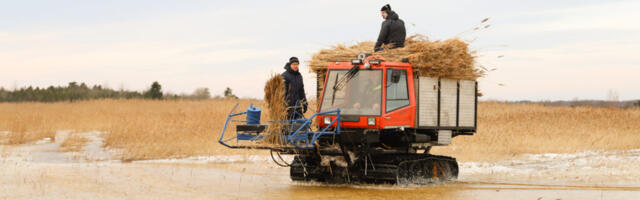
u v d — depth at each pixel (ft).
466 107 95.09
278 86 81.05
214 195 74.23
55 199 67.05
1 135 177.47
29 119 214.48
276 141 78.84
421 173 89.81
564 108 279.69
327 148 84.64
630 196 75.36
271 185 86.28
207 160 123.24
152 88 435.12
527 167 112.98
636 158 124.06
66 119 230.48
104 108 295.28
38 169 95.40
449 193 78.64
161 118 218.18
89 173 92.27
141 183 83.10
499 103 309.01
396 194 77.46
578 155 132.98
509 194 77.92
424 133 90.58
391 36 93.97
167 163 116.37
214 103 319.27
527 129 186.80
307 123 78.69
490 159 126.41
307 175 89.45
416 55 85.81
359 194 77.15
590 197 74.79
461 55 91.30
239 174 99.91
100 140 167.22
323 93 86.28
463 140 157.07
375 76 83.82
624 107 289.12
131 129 170.50
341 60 90.27
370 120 81.71
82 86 475.31
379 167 85.76
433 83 89.15
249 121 81.51
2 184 77.05
